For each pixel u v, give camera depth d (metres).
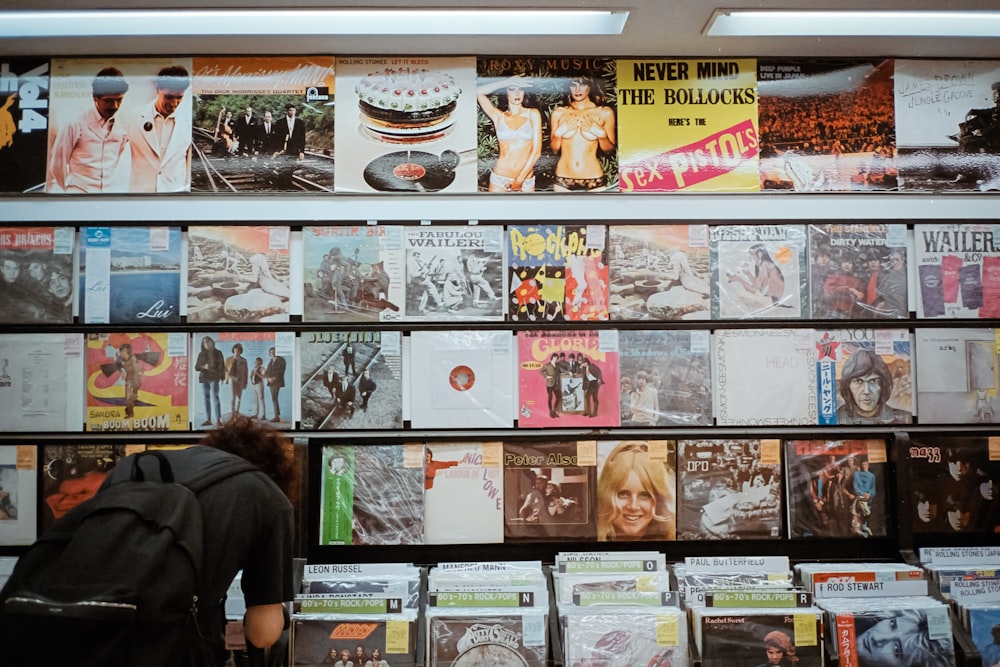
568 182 3.21
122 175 3.14
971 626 2.90
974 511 3.21
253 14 2.90
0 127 3.15
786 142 3.26
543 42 3.12
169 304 3.13
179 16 2.90
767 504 3.17
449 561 3.14
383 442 3.13
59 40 3.04
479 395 3.15
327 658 2.74
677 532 3.15
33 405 3.08
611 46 3.17
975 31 3.05
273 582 2.13
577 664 2.78
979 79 3.29
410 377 3.16
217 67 3.19
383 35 3.03
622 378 3.18
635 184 3.22
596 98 3.24
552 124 3.23
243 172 3.16
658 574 2.97
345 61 3.21
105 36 3.01
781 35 3.08
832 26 3.02
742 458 3.18
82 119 3.16
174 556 1.92
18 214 3.13
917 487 3.21
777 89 3.27
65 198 3.14
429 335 3.16
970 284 3.26
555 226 3.21
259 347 3.13
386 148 3.20
